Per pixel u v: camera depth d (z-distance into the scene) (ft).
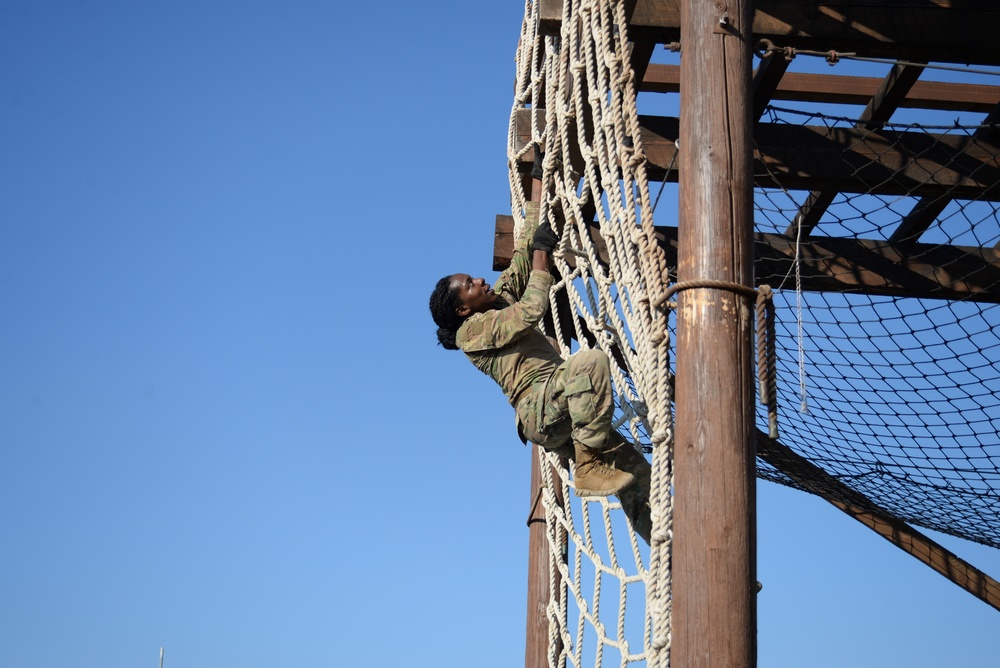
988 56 20.20
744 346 13.19
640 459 16.38
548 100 21.95
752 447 12.91
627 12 19.08
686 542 12.55
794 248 25.49
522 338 17.78
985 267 25.49
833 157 22.56
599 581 18.33
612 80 16.60
